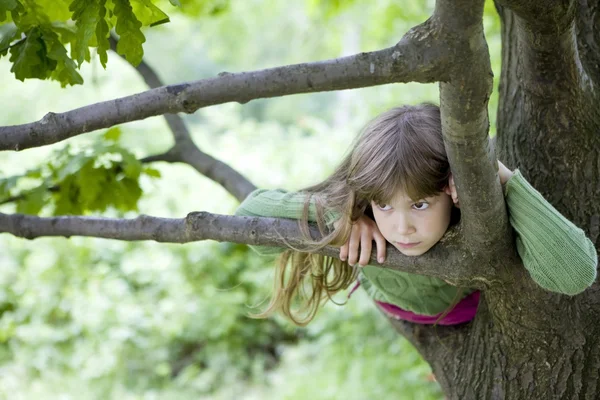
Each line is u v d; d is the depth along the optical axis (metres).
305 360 7.12
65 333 7.20
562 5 1.40
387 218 1.54
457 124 1.22
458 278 1.52
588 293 1.66
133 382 7.25
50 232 1.92
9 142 1.39
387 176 1.50
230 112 9.57
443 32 1.12
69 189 2.50
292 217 1.66
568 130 1.68
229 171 2.58
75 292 7.31
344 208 1.58
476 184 1.31
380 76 1.18
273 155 8.30
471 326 1.90
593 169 1.70
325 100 13.39
